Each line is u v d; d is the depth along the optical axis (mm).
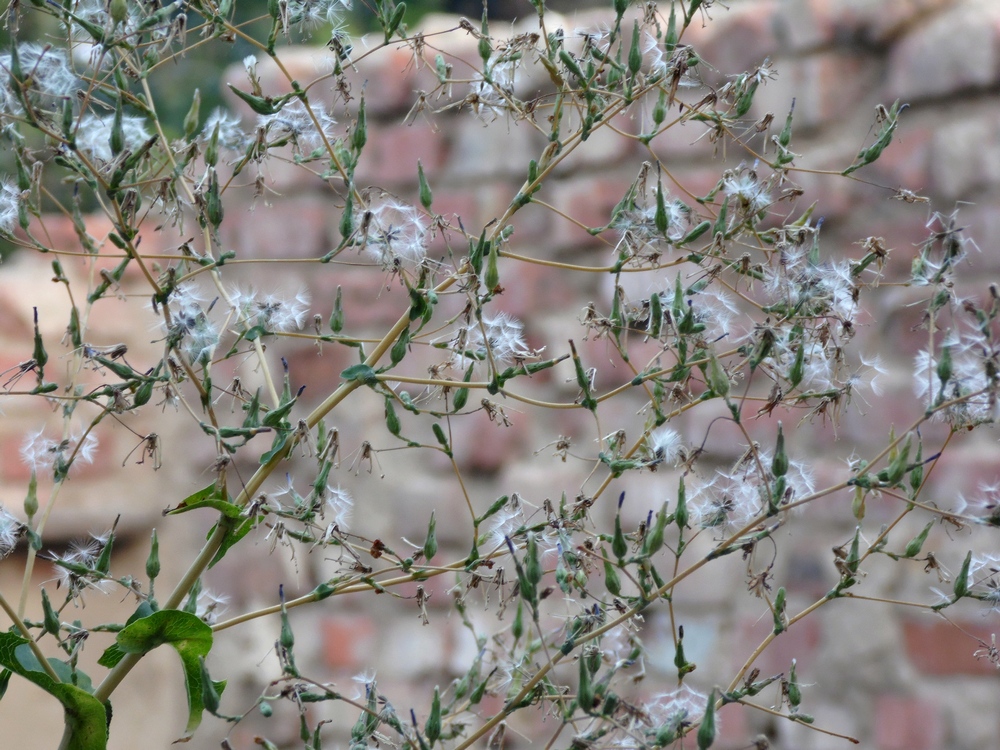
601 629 956
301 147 1014
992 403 936
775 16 1466
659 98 985
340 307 980
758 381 1405
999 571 964
